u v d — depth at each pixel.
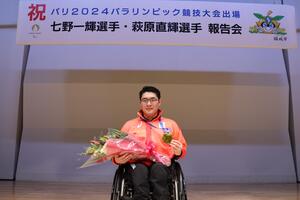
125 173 1.94
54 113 4.22
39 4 3.51
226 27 3.52
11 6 4.39
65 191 3.37
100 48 4.24
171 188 1.89
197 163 4.14
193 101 4.20
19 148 4.27
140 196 1.78
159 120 2.14
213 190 3.56
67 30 3.47
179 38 3.47
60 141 4.21
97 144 1.85
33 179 4.11
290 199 3.03
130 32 3.46
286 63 4.39
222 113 4.23
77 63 4.23
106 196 3.12
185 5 3.52
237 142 4.23
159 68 4.20
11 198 2.94
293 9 3.63
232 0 4.33
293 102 4.25
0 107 4.24
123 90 4.18
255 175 4.13
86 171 4.12
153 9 3.49
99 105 4.22
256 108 4.25
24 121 4.24
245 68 4.25
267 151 4.22
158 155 1.91
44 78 4.21
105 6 3.50
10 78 4.27
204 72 4.20
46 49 4.27
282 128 4.30
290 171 4.16
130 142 1.86
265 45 3.53
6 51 4.32
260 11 3.57
